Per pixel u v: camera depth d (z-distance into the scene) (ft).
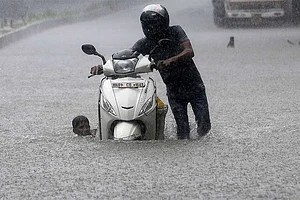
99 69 59.26
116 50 187.32
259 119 75.92
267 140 61.67
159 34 59.36
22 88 107.34
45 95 99.19
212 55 167.94
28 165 50.90
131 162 50.83
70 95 99.09
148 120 56.59
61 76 124.26
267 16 263.90
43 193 42.52
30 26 256.93
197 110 61.72
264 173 47.34
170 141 59.93
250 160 51.93
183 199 40.78
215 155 53.78
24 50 191.11
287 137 63.31
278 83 110.83
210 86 108.06
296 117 76.79
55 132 68.23
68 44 212.43
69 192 42.60
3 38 205.26
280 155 53.98
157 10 58.75
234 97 95.30
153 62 57.93
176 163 50.57
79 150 56.03
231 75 123.85
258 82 112.57
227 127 70.18
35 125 73.41
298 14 262.67
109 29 293.02
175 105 61.98
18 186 44.42
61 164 50.98
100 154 53.72
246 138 62.95
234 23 267.59
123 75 57.77
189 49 58.59
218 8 271.49
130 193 42.16
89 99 94.89
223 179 45.65
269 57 160.56
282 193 41.91
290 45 196.03
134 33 266.98
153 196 41.45
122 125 56.34
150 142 57.77
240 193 42.06
